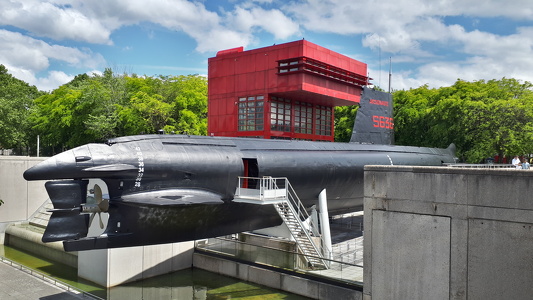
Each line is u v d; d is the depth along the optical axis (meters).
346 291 15.13
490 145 35.81
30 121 57.47
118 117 44.50
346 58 29.17
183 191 14.88
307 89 25.25
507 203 9.82
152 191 14.26
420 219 11.27
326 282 15.93
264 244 19.44
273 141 19.89
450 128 37.34
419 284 11.32
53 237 12.94
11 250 24.58
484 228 10.18
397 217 11.71
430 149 31.77
